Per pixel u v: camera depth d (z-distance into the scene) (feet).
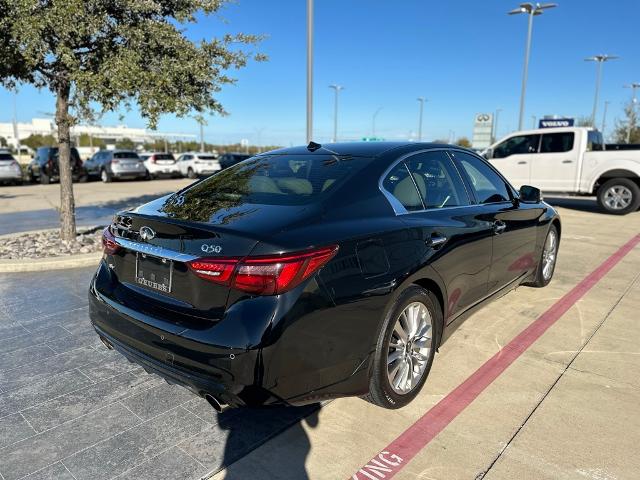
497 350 12.91
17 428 9.48
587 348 13.04
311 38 36.63
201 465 8.46
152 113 20.75
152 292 9.21
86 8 19.81
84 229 28.37
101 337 10.28
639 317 15.34
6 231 32.09
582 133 39.88
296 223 8.50
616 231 31.53
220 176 11.94
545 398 10.55
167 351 8.47
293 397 8.10
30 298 16.83
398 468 8.38
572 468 8.34
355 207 9.52
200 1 23.27
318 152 11.88
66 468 8.38
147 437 9.23
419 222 10.39
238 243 8.00
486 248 12.63
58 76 21.71
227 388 7.82
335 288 8.30
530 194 15.96
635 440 9.11
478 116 85.97
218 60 23.65
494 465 8.43
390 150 11.41
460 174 12.93
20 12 18.33
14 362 12.19
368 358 9.01
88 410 10.12
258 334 7.64
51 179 79.25
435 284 10.53
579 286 18.62
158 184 77.51
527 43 82.48
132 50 20.44
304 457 8.68
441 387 11.02
